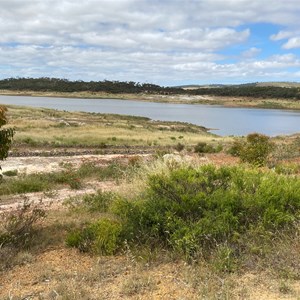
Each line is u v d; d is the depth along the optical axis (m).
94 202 8.41
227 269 4.36
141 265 4.66
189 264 4.63
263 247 4.77
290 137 48.09
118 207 6.05
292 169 11.32
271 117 132.88
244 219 5.52
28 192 11.75
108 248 5.20
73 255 5.21
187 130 60.12
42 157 22.55
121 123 58.38
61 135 36.78
